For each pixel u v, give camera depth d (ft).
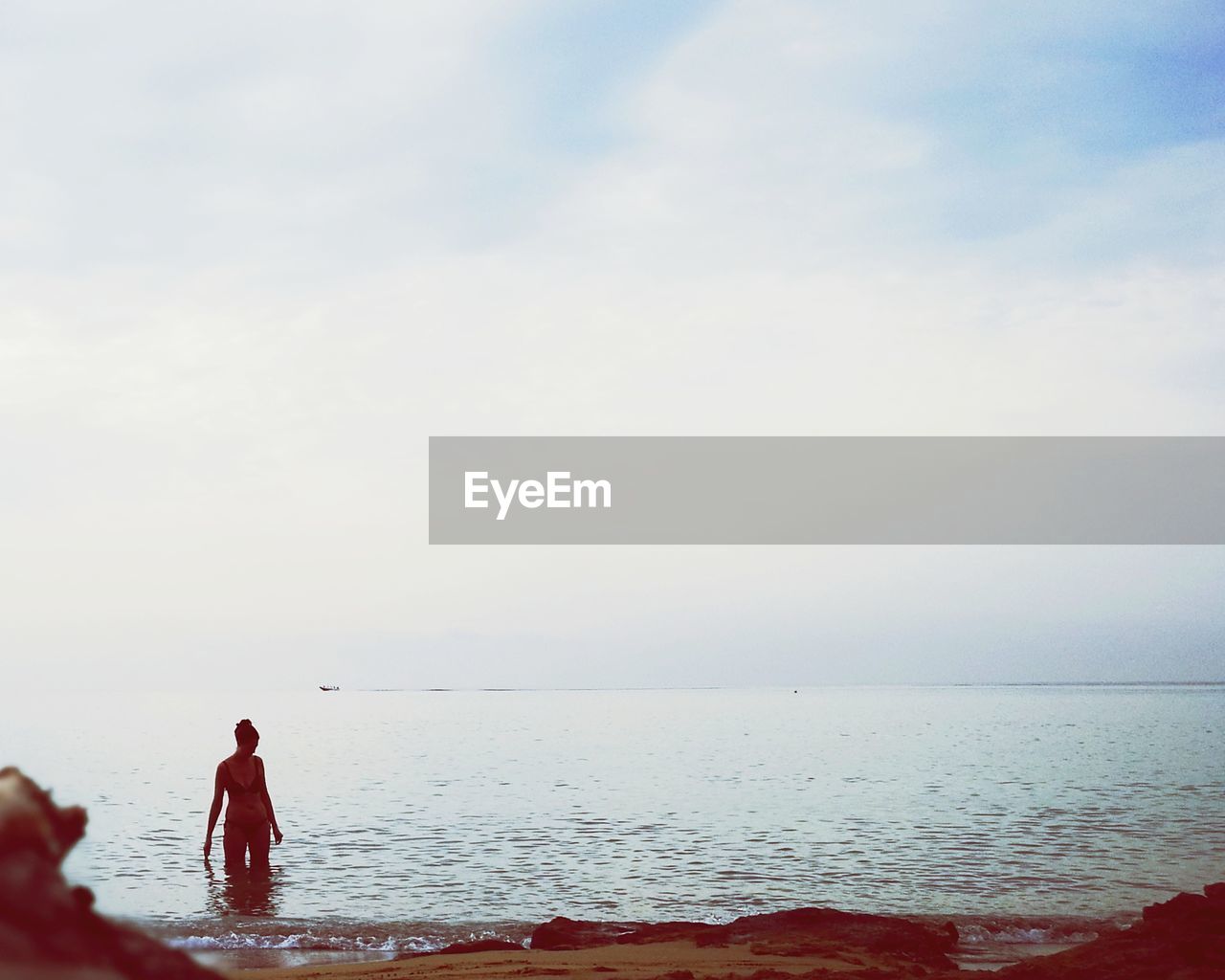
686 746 138.82
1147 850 49.42
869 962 27.02
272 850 52.29
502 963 27.55
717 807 69.46
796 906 37.99
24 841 5.57
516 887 42.39
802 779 89.04
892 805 69.00
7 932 5.02
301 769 104.12
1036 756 113.09
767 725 201.05
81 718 271.08
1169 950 23.03
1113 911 36.32
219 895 40.70
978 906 37.35
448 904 38.91
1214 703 343.46
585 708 341.62
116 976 5.23
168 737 170.60
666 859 48.85
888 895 39.78
